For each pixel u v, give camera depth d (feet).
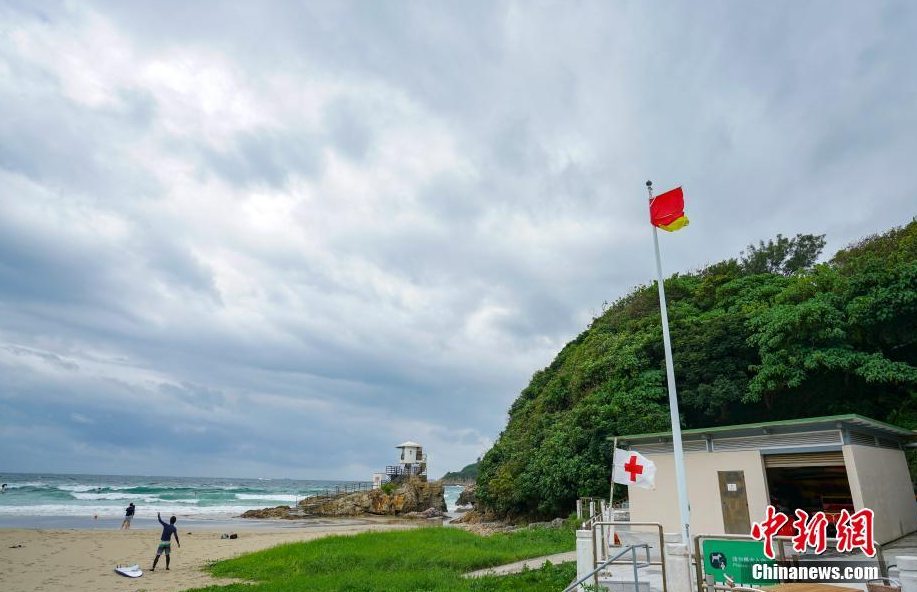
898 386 71.67
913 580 21.86
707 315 101.09
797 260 130.82
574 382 114.42
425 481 208.44
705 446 54.03
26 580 55.98
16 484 340.80
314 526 141.28
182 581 54.49
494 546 65.62
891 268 71.56
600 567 26.78
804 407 78.89
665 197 47.09
